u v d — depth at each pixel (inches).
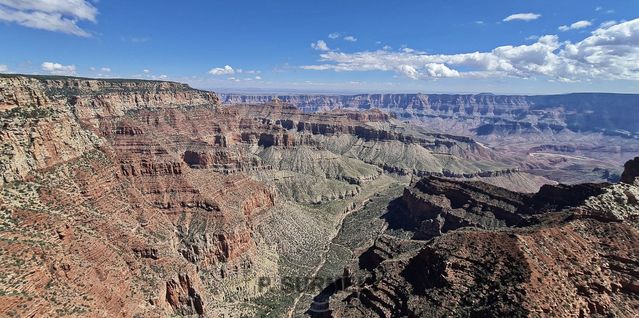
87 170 5093.5
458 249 4045.3
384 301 3964.1
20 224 3666.3
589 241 4062.5
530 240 3973.9
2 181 3969.0
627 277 3673.7
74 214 4397.1
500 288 3518.7
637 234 4045.3
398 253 5452.8
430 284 3880.4
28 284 3107.8
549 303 3321.9
